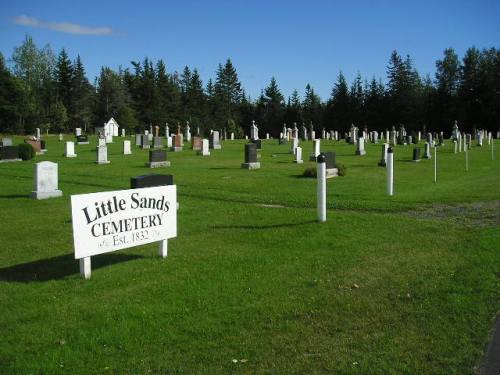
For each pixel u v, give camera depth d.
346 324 6.07
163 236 8.91
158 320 6.16
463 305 6.58
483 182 21.25
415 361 5.12
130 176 23.19
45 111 95.88
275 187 19.36
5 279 7.93
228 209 14.09
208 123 110.50
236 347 5.47
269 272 8.04
